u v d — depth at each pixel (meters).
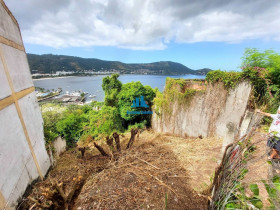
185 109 6.55
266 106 3.48
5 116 2.21
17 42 3.12
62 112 11.54
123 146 4.55
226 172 1.56
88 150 4.88
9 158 2.18
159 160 3.58
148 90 12.35
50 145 4.16
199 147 4.39
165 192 2.57
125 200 2.38
